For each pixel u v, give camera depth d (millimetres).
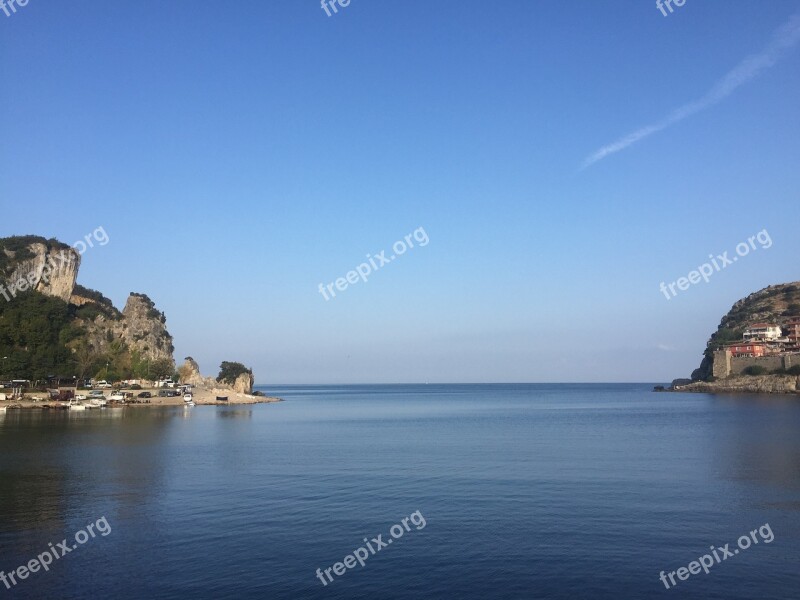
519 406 184500
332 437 82625
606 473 48938
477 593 23359
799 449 64750
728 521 33281
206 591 23500
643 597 23078
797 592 23609
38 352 167500
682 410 139750
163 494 40719
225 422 112000
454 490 41969
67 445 70188
